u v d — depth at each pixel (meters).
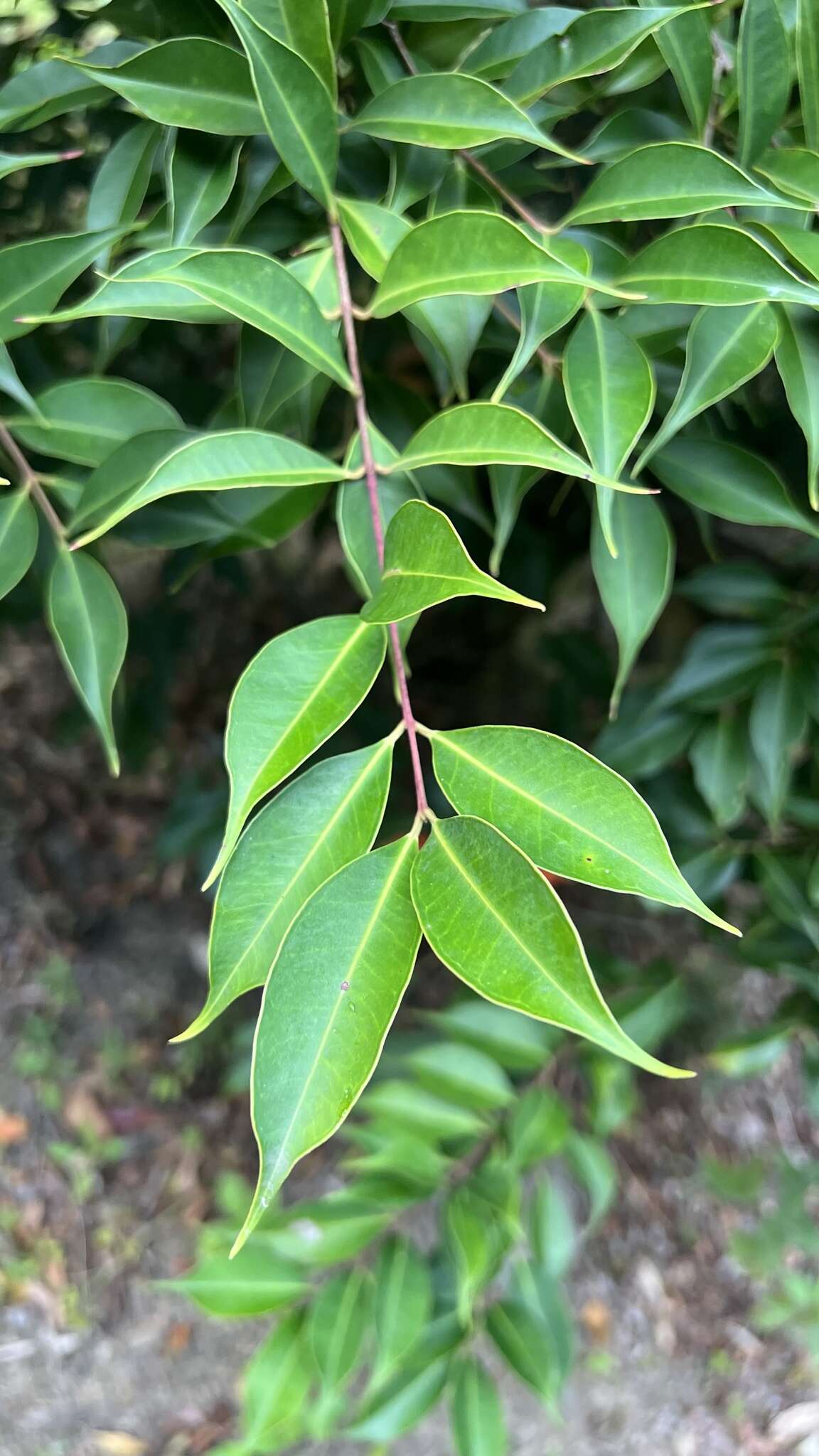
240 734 0.16
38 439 0.22
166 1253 0.60
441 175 0.21
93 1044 0.66
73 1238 0.59
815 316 0.20
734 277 0.18
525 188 0.23
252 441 0.17
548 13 0.20
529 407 0.23
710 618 0.44
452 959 0.14
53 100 0.21
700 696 0.29
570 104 0.22
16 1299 0.57
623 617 0.23
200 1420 0.55
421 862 0.15
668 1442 0.56
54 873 0.71
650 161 0.19
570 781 0.15
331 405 0.34
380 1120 0.31
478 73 0.20
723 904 0.35
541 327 0.18
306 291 0.18
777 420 0.31
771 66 0.20
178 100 0.19
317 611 0.64
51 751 0.73
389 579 0.16
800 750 0.38
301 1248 0.28
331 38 0.20
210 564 0.50
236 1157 0.63
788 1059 0.67
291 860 0.15
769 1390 0.58
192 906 0.70
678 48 0.20
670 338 0.21
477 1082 0.31
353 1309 0.28
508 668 0.60
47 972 0.67
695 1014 0.51
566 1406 0.57
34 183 0.34
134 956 0.69
